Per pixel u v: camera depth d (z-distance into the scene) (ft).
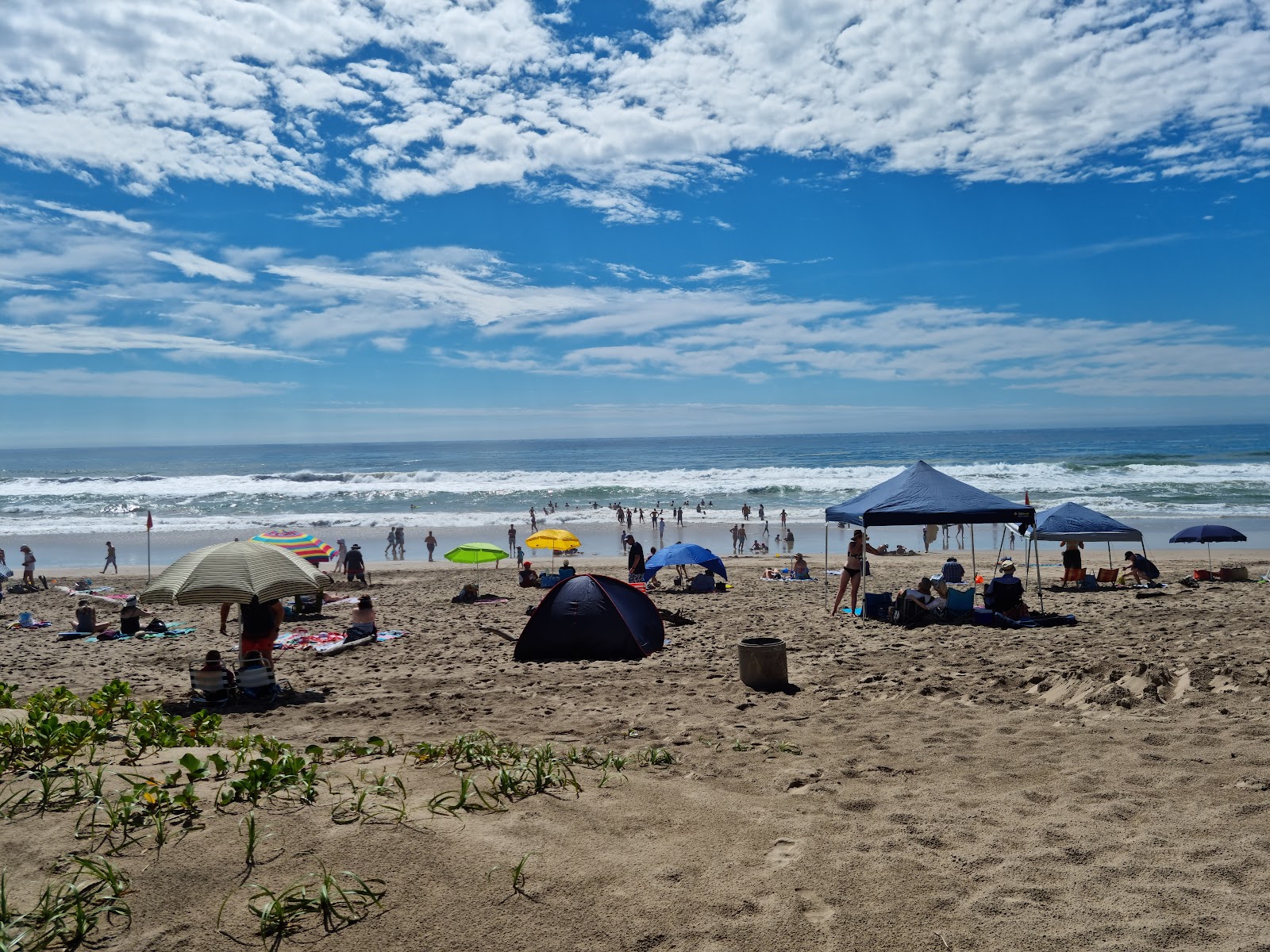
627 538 71.97
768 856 11.81
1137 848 12.22
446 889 10.07
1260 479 190.90
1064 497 166.40
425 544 129.08
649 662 36.91
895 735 20.74
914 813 13.89
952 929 9.86
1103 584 64.69
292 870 10.32
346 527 148.97
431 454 549.54
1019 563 89.45
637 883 10.59
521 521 153.79
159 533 141.59
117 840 10.87
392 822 11.68
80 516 168.96
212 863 10.38
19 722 15.19
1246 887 10.88
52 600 73.20
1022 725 21.09
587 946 9.18
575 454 499.92
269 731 23.90
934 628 43.98
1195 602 49.52
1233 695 21.93
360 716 26.48
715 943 9.40
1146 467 223.92
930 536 99.96
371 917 9.46
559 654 38.42
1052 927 9.91
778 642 30.04
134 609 51.90
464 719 25.29
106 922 9.21
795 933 9.66
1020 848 12.32
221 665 29.37
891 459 347.36
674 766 17.89
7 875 10.02
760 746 19.90
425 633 49.37
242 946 8.91
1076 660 30.27
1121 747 18.01
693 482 222.07
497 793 13.30
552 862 10.90
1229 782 15.02
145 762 14.35
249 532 142.20
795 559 78.18
